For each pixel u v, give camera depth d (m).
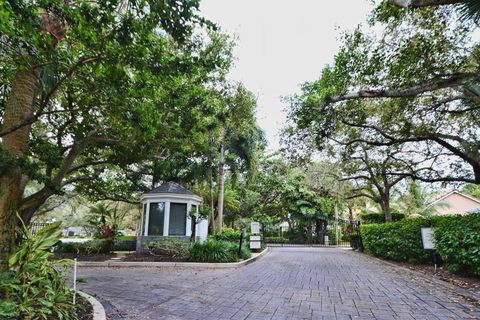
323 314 4.26
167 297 5.25
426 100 9.54
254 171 17.73
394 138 10.20
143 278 7.30
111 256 11.39
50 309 3.59
